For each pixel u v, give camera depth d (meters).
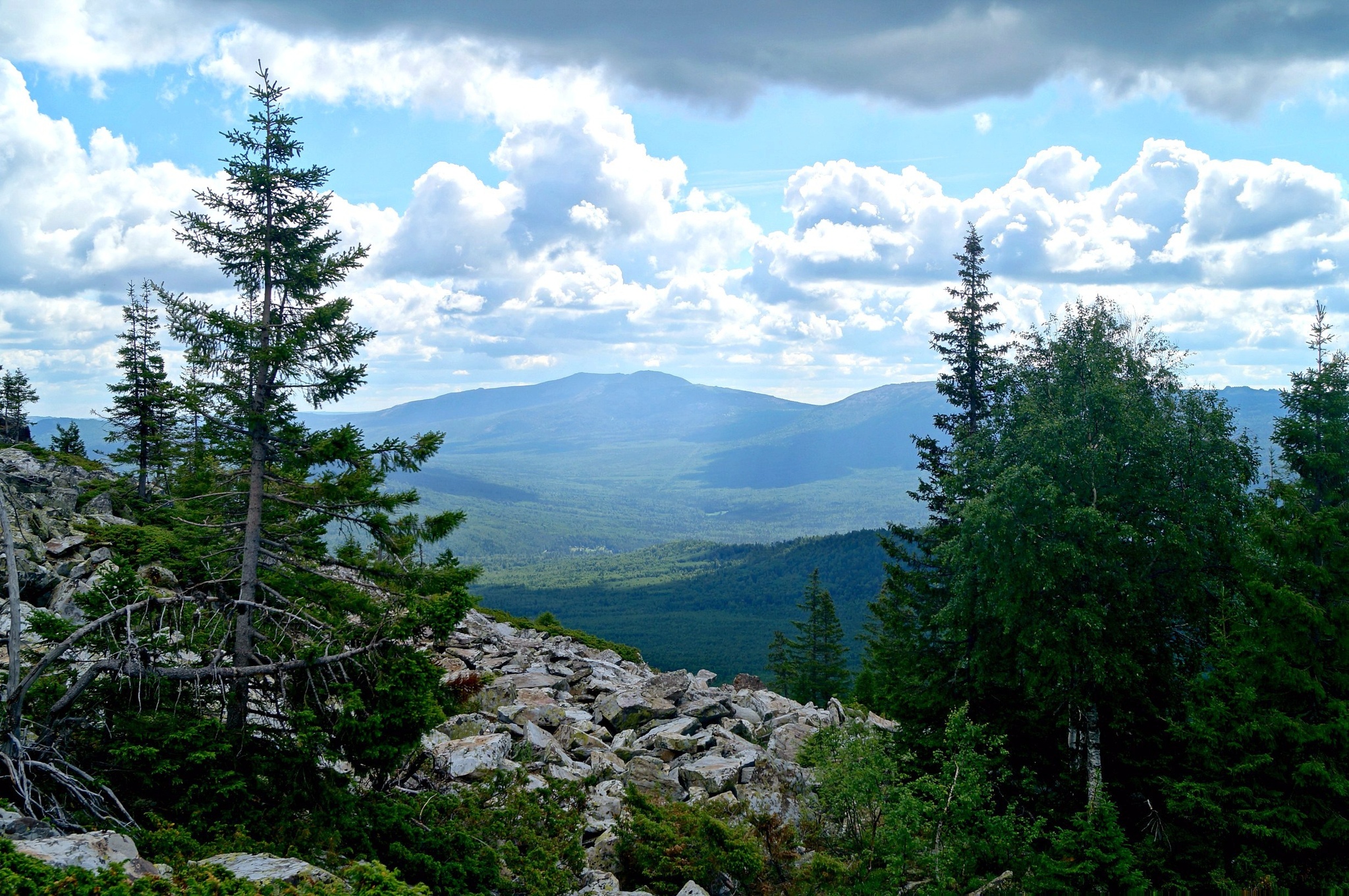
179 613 13.70
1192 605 26.19
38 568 21.98
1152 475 25.31
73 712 12.62
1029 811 25.88
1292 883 21.12
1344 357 26.19
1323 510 24.19
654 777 21.62
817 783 21.70
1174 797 23.08
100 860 8.25
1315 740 21.73
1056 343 28.56
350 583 16.34
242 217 15.55
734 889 16.38
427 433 16.39
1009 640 26.62
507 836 15.14
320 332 15.49
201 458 15.37
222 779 12.13
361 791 14.84
